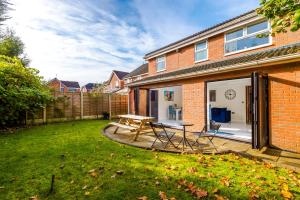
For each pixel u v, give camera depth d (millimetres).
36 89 11195
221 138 7516
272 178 3703
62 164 4355
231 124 11094
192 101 9109
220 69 7168
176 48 13008
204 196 3020
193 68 10672
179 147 6012
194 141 6926
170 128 10086
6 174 3816
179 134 8336
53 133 8398
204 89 8508
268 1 3180
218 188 3268
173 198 2908
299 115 5613
